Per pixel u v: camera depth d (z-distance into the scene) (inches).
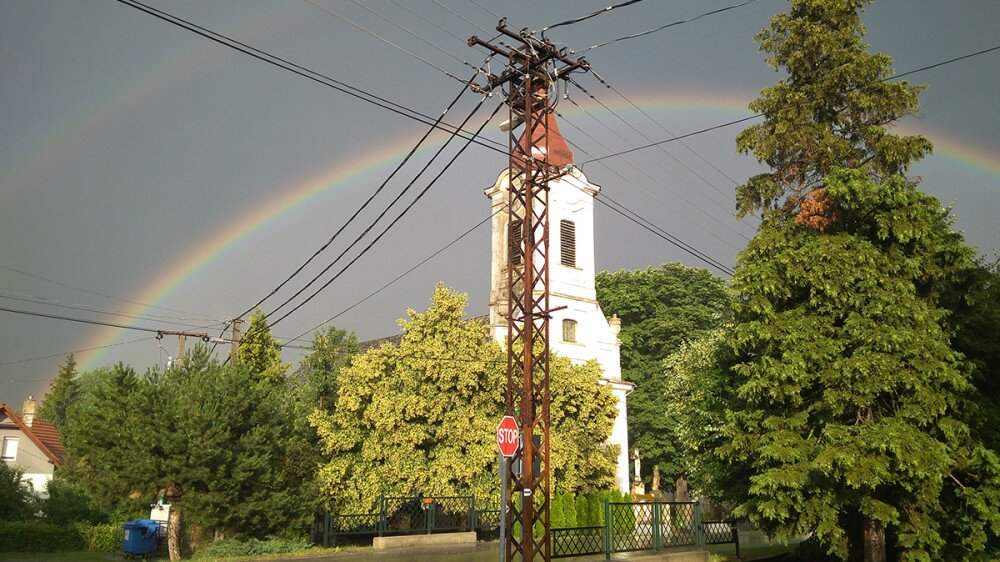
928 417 671.8
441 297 1332.4
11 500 1230.3
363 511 1194.6
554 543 697.0
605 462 1381.6
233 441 990.4
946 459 648.4
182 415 921.5
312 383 1448.1
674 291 2263.8
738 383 866.1
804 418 721.0
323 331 1496.1
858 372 687.7
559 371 1343.5
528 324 686.5
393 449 1238.3
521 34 748.0
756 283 754.2
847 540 737.6
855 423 708.0
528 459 658.8
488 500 1261.1
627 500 1392.7
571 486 1310.3
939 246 735.7
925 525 692.1
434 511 1250.0
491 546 1187.9
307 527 1125.7
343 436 1254.9
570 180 1722.4
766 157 866.1
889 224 731.4
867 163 840.9
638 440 2118.6
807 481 688.4
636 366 2215.8
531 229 710.5
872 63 829.2
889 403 711.7
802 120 853.2
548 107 748.6
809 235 784.3
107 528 1145.4
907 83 823.7
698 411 977.5
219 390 971.3
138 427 919.7
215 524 944.3
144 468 896.9
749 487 780.0
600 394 1382.9
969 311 775.7
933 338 698.2
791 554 893.2
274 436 1010.1
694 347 1246.9
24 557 1008.2
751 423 753.0
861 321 708.0
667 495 2150.6
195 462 915.4
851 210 762.2
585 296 1701.5
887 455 670.5
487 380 1291.8
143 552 1001.5
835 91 848.9
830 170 815.7
